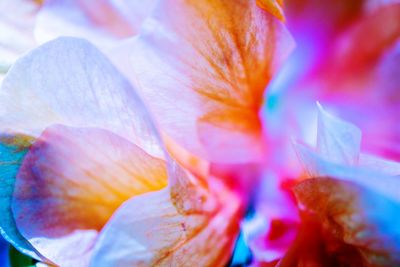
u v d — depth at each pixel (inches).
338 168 3.7
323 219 4.0
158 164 4.0
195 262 4.1
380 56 4.5
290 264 4.0
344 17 4.5
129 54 4.2
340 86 4.5
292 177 4.4
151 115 3.9
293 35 4.5
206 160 4.3
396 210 3.7
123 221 3.9
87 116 4.0
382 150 4.5
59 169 4.1
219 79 4.2
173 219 4.0
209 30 4.1
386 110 4.5
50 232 4.1
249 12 4.1
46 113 4.0
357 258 4.0
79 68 3.9
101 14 4.4
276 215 4.3
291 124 4.4
